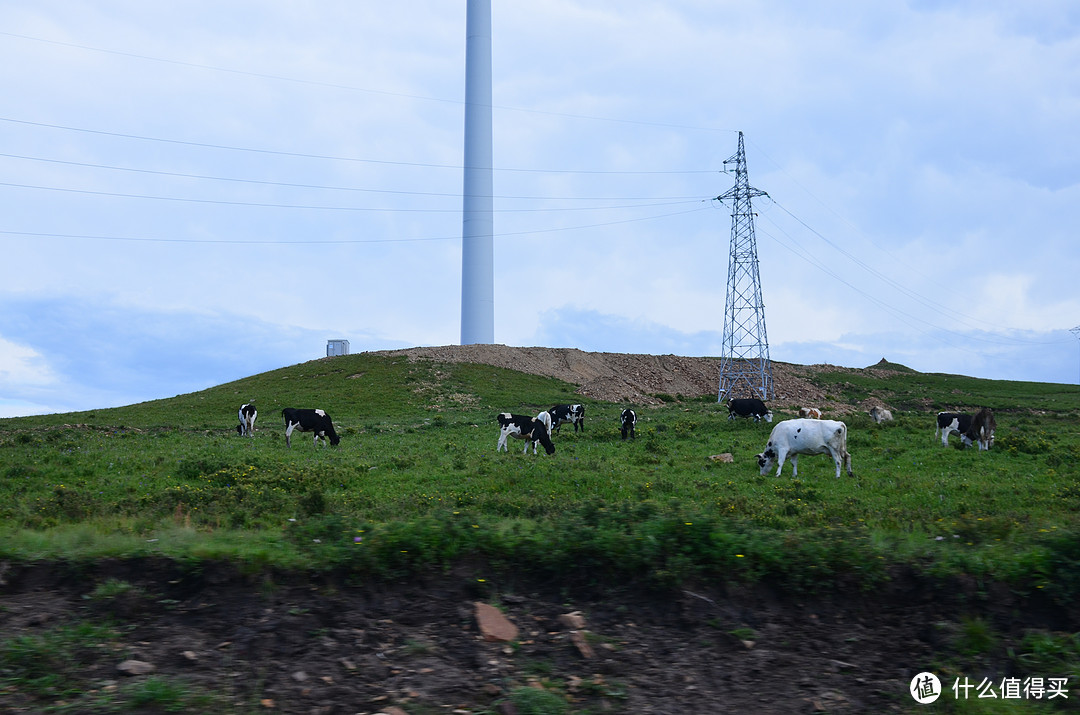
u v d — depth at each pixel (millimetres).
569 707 6855
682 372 73938
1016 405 63469
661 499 16938
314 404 51312
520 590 8836
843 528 10273
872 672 7789
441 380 59219
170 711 6367
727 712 6977
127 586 8133
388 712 6535
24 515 12773
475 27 82125
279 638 7625
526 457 22984
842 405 59156
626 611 8531
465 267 83250
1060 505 15242
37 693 6516
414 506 13938
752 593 8852
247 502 14406
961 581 8898
